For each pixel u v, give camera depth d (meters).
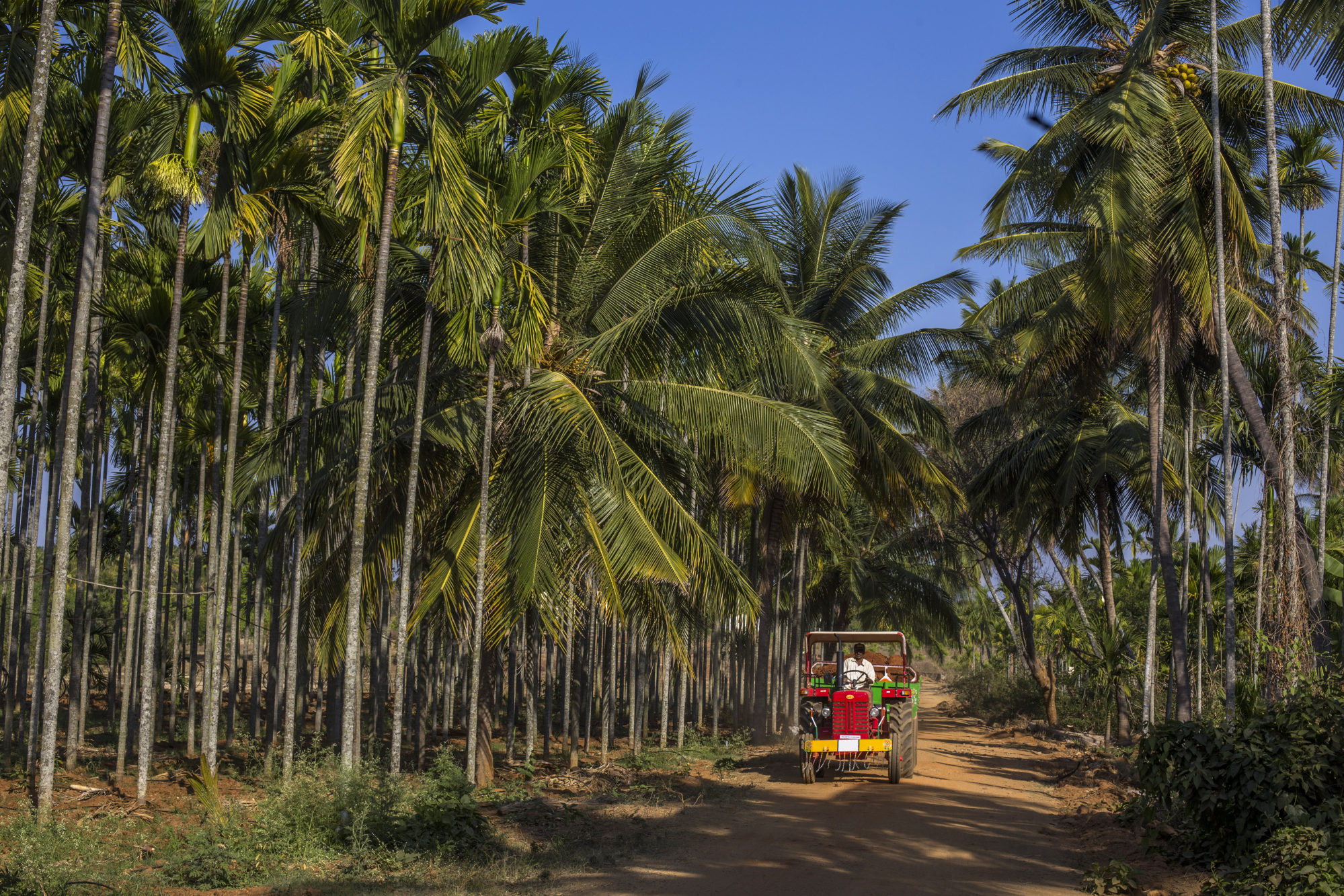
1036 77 16.36
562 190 14.20
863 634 15.45
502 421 14.37
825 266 21.56
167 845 9.27
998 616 52.94
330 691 20.33
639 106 15.14
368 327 14.86
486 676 14.93
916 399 21.73
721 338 14.72
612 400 15.11
